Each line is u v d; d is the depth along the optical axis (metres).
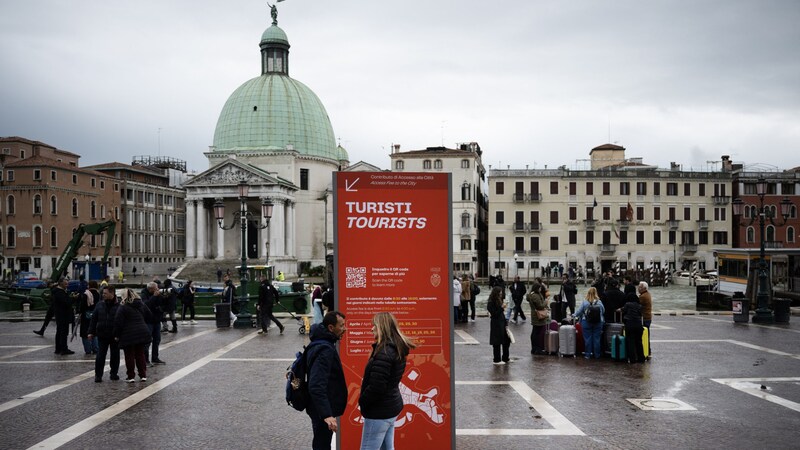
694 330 26.84
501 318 18.95
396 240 10.05
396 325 8.68
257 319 30.34
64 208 86.44
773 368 18.27
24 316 36.03
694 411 13.59
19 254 83.50
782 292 41.91
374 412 8.41
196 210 91.94
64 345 21.83
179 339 25.48
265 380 17.03
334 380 9.05
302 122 102.12
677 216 84.56
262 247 90.31
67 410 13.92
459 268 84.50
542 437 11.82
